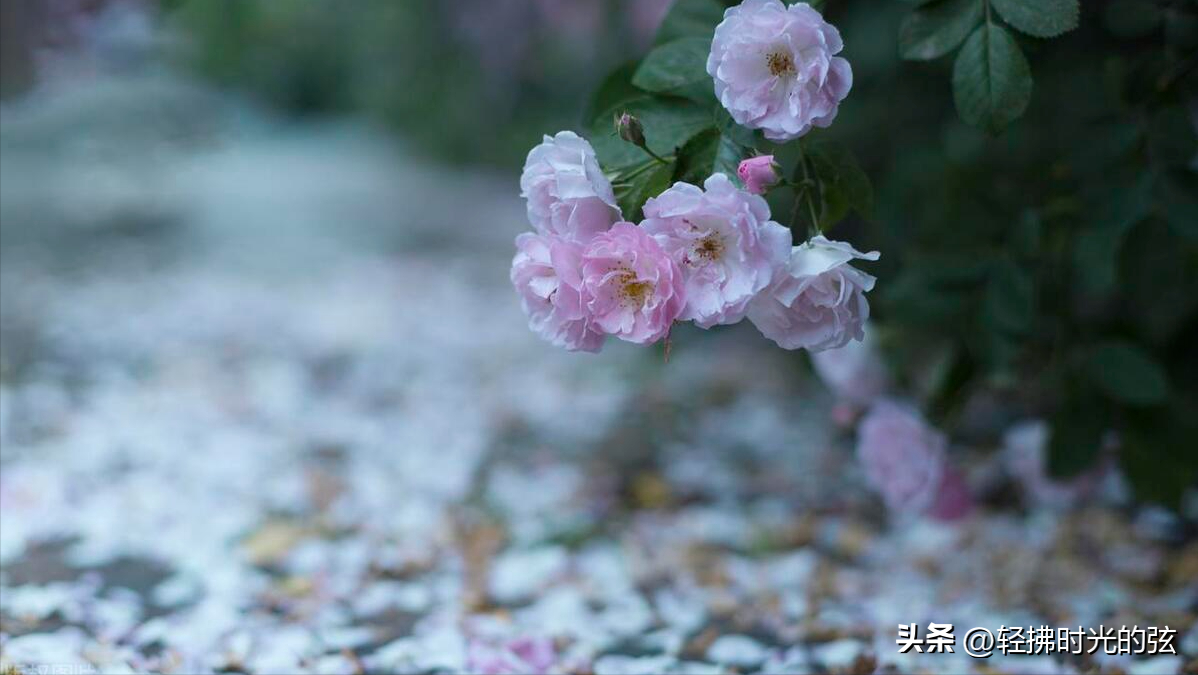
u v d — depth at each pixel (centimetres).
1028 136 195
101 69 360
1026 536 195
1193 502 207
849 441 253
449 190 765
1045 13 139
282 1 1180
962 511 179
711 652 164
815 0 140
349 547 186
